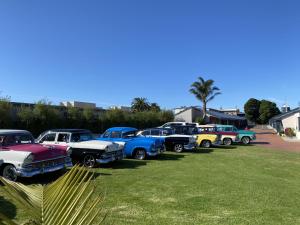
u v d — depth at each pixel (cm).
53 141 1305
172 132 2047
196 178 1086
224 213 698
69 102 4447
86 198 172
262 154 1897
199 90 5453
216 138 2362
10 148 968
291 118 4197
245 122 8225
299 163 1516
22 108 2819
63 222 156
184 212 702
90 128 3547
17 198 161
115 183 988
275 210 725
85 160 1280
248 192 891
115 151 1336
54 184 184
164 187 941
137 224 618
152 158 1639
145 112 4669
